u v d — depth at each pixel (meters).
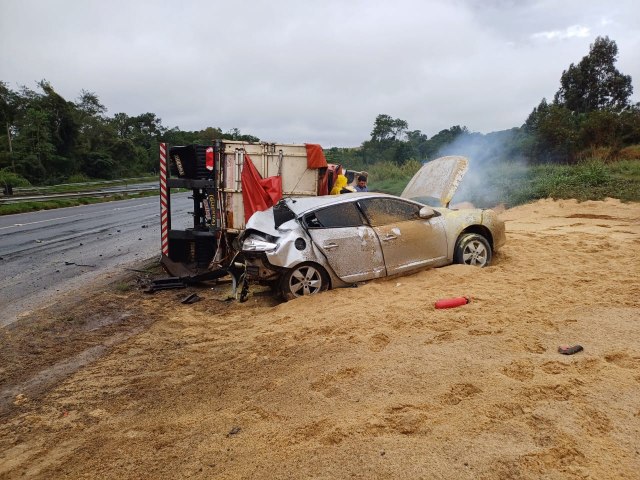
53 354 5.70
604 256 8.02
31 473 3.38
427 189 10.12
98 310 7.37
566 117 26.08
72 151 56.03
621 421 3.16
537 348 4.42
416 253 7.59
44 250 12.68
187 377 4.78
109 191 36.66
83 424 4.04
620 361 4.05
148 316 7.02
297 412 3.74
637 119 25.02
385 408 3.57
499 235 8.44
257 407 3.92
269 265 6.91
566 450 2.88
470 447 2.97
